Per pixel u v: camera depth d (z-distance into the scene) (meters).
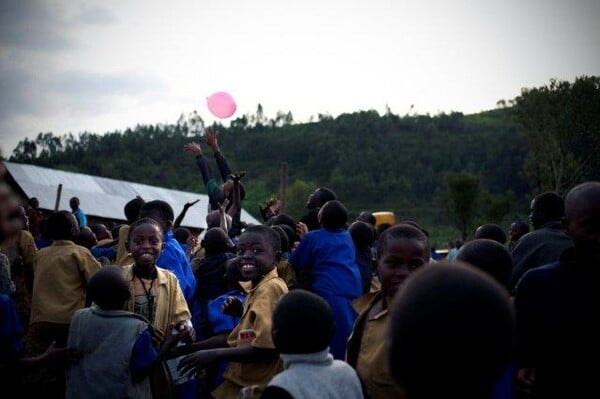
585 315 2.85
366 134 153.88
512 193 48.44
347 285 5.46
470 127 160.00
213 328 5.21
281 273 6.30
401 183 119.69
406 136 153.12
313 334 2.66
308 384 2.56
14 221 3.08
